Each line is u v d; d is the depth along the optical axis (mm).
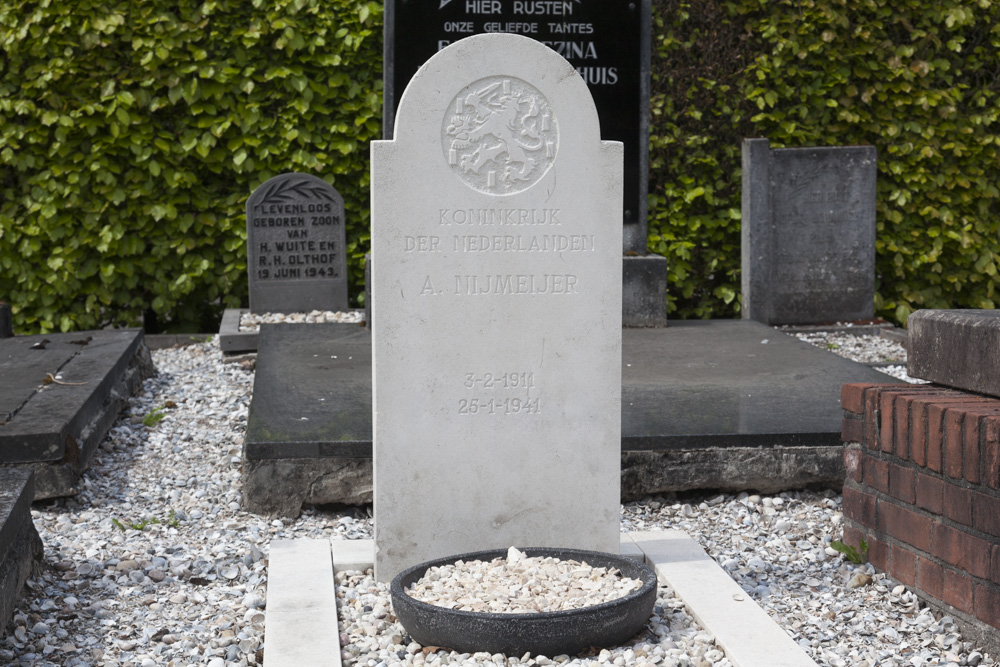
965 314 3514
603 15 7617
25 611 3342
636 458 4438
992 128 9328
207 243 8578
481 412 3518
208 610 3393
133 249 8383
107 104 8234
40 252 8391
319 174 8688
